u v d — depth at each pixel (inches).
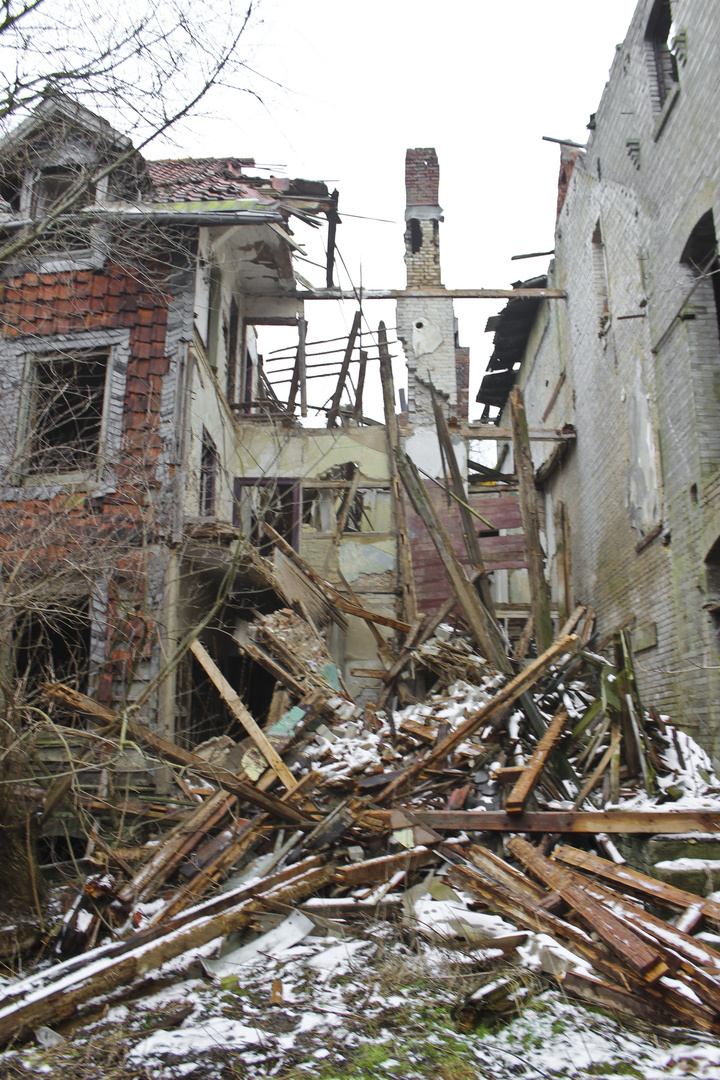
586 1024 169.3
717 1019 161.5
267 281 582.9
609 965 182.2
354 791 321.1
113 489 401.1
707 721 331.9
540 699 403.5
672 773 319.9
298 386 609.9
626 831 260.2
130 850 273.4
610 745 333.1
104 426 419.2
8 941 219.9
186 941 202.8
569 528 577.3
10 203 438.9
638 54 406.6
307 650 429.4
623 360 450.9
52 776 233.6
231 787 271.7
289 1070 151.9
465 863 255.4
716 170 312.3
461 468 612.7
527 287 677.9
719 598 332.5
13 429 353.7
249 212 428.8
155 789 354.3
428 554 553.6
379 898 236.1
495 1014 173.3
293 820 281.6
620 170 444.5
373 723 399.5
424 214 682.2
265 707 549.3
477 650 482.6
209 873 253.9
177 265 445.4
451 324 653.3
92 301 441.4
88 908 238.4
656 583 398.9
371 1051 158.7
